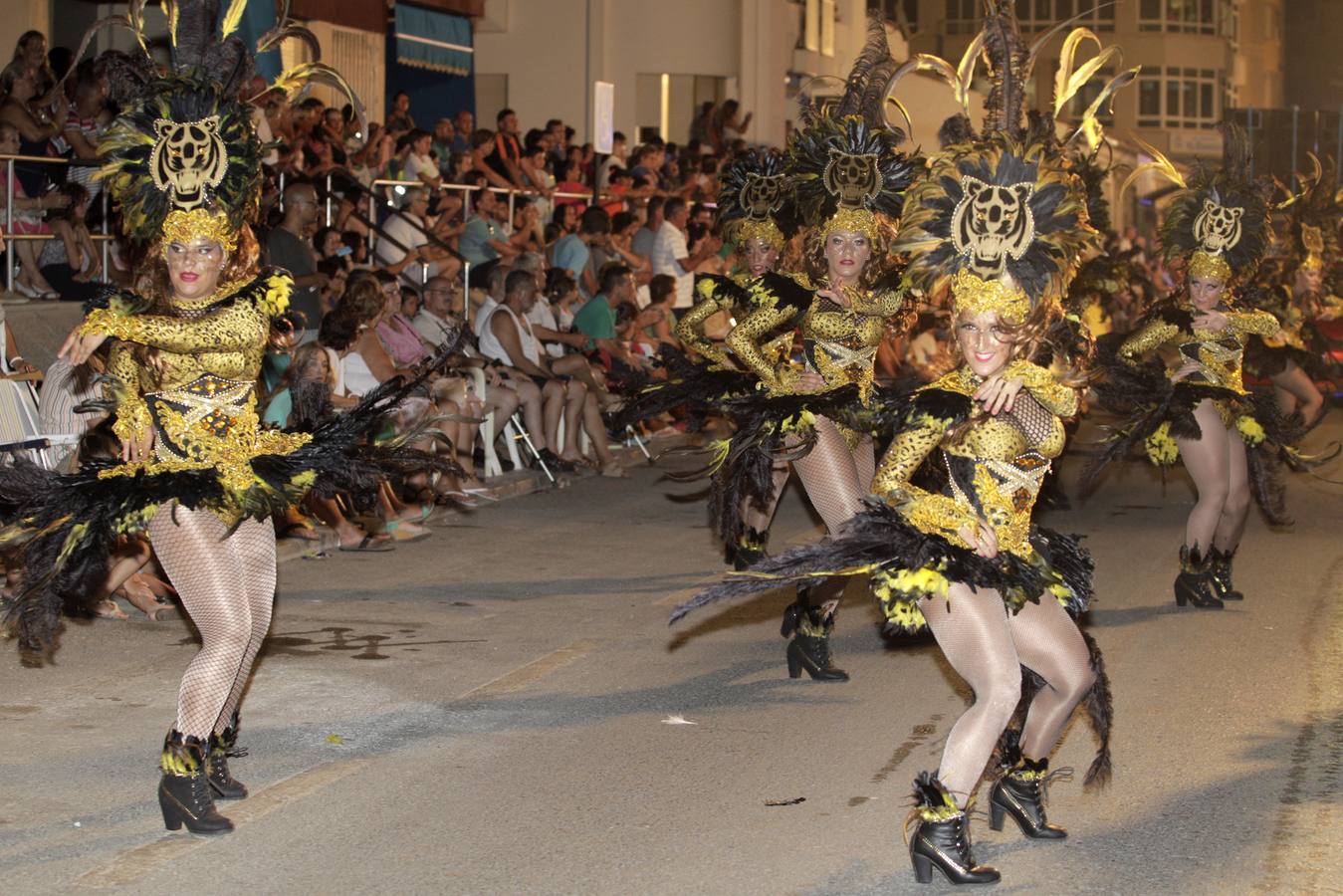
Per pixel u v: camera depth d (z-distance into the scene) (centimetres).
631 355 1477
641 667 744
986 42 519
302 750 607
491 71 2402
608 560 1012
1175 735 638
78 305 1162
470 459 1192
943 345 672
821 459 692
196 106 507
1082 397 517
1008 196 468
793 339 738
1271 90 6719
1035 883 479
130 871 479
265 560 531
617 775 580
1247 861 497
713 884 476
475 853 498
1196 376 861
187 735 510
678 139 2530
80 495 497
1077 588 505
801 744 621
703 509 1216
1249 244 845
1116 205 3253
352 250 1320
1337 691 707
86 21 1673
